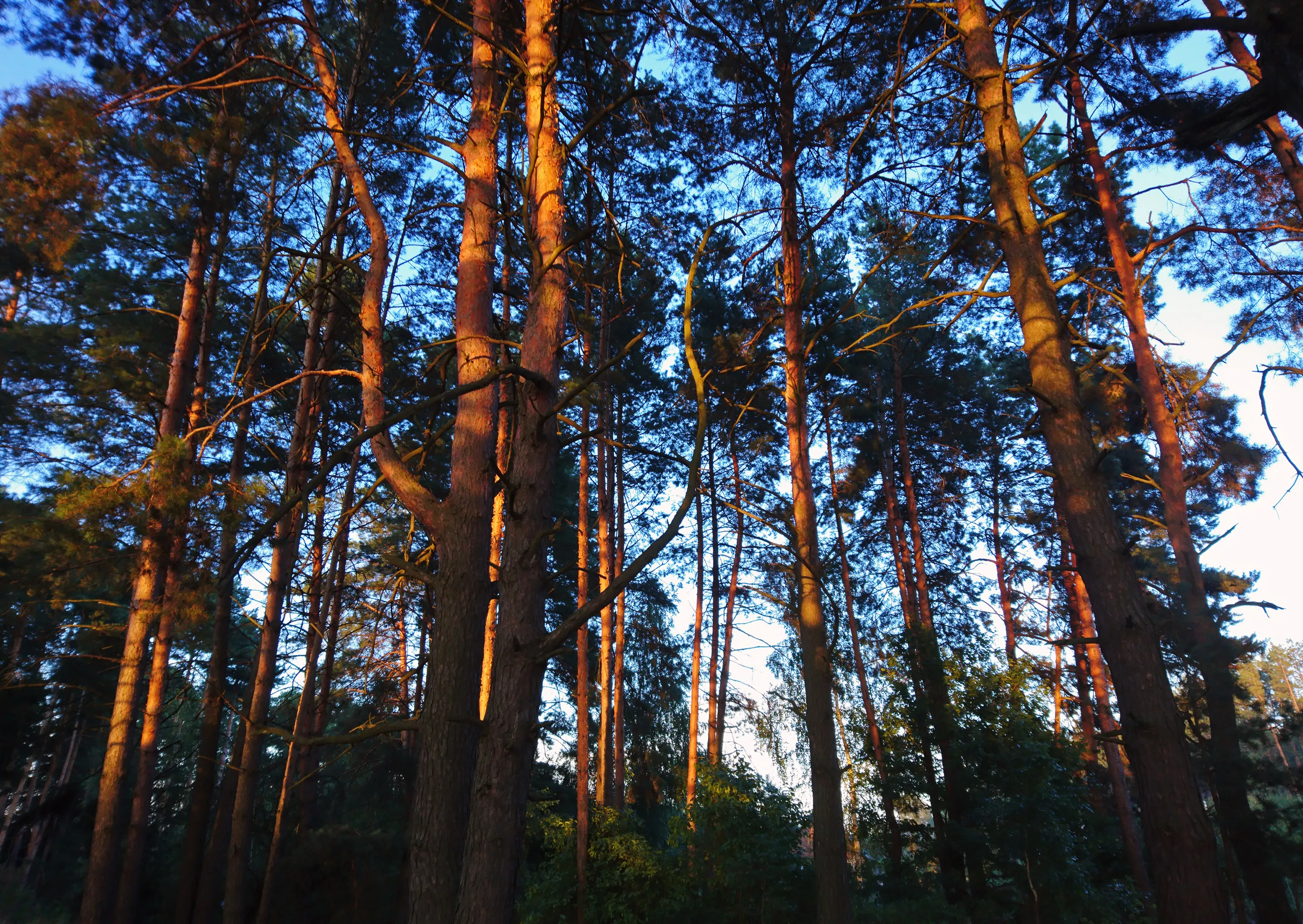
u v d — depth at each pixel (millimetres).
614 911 11250
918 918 10922
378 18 10828
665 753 24094
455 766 4207
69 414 14484
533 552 4375
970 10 6824
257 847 16547
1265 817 9172
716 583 21000
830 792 8859
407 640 18203
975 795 11430
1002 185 6281
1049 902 10141
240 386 7816
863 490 23391
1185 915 4230
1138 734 4668
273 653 10852
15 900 17984
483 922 3582
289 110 10047
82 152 7484
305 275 12398
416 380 5832
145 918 14023
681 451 22062
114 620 15602
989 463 22656
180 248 13719
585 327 11797
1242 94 4180
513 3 7027
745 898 11102
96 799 17266
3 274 12516
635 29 6988
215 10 7535
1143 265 12164
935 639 13602
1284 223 10422
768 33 10977
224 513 9719
